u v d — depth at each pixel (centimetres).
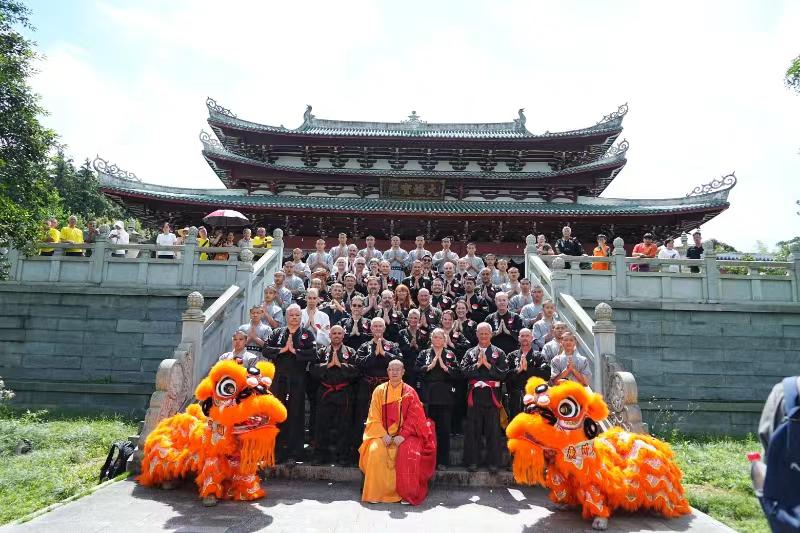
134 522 654
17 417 1364
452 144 3161
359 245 2984
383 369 916
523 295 1273
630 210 2753
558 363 921
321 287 1307
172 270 1600
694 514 752
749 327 1542
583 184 3097
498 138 3122
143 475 814
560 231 2923
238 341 919
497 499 799
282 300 1241
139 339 1562
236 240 2642
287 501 761
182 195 2811
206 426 771
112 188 2666
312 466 891
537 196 3186
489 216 2803
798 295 1563
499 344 1061
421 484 790
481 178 3098
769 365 1524
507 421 977
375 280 1133
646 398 1498
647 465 740
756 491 377
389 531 647
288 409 906
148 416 895
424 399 905
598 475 700
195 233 1627
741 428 1464
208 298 1569
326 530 645
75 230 1855
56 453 1027
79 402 1498
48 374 1551
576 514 736
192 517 680
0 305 1582
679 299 1553
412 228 2952
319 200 3016
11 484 841
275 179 3125
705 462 1064
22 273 1608
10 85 1300
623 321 1538
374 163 3281
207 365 1105
